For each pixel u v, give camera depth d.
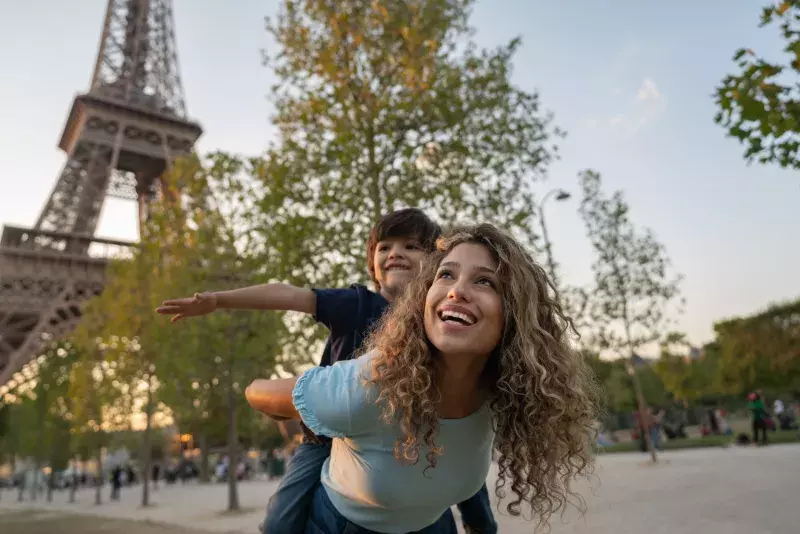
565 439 1.52
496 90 9.07
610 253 16.75
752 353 40.88
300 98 8.98
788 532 5.44
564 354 1.53
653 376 56.34
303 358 12.39
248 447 57.72
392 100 8.51
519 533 6.57
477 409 1.54
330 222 8.89
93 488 47.75
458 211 8.80
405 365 1.40
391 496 1.51
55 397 35.62
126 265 20.41
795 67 4.79
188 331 14.85
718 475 11.00
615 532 6.19
